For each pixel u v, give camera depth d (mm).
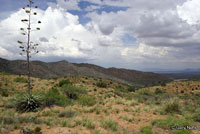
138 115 9883
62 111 9633
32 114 8867
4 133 5082
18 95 14594
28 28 10031
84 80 42750
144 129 6273
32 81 30078
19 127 5934
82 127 6430
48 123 6656
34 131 5406
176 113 10539
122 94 23172
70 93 17531
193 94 33625
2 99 13305
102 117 8969
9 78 30188
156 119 8141
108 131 6219
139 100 16234
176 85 50438
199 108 11695
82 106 13016
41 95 12625
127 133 5973
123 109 11750
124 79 132625
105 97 18312
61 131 5605
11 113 8711
